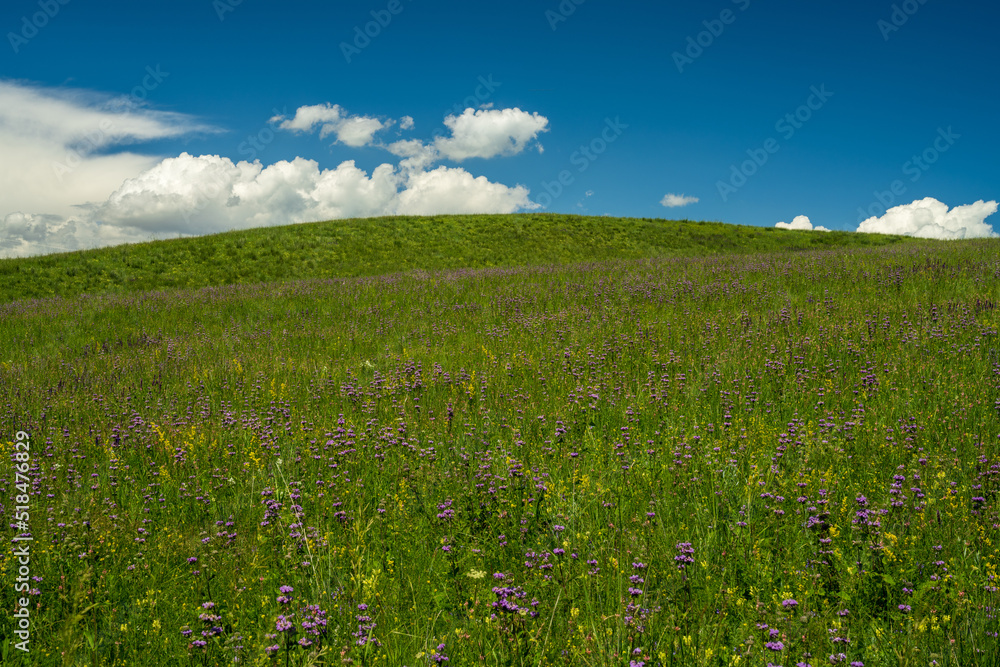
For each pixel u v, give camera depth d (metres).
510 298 15.24
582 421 6.72
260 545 4.20
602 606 3.39
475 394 7.88
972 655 2.86
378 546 4.25
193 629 3.38
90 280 27.77
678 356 9.02
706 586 3.54
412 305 15.89
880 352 8.70
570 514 4.44
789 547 3.89
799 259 19.45
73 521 4.45
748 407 7.00
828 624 3.21
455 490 4.87
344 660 2.94
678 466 5.21
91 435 6.85
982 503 4.22
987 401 6.37
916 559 3.69
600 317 12.48
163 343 12.95
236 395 8.80
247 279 30.53
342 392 8.38
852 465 5.17
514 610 3.09
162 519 4.84
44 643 3.35
